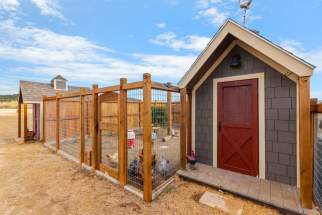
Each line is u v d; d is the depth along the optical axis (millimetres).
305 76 2834
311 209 2725
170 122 9016
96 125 4715
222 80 4586
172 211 2957
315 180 3031
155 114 4160
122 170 3850
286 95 3635
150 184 3264
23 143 8992
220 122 4609
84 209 3037
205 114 4895
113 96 4160
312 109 2770
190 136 5156
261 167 3945
